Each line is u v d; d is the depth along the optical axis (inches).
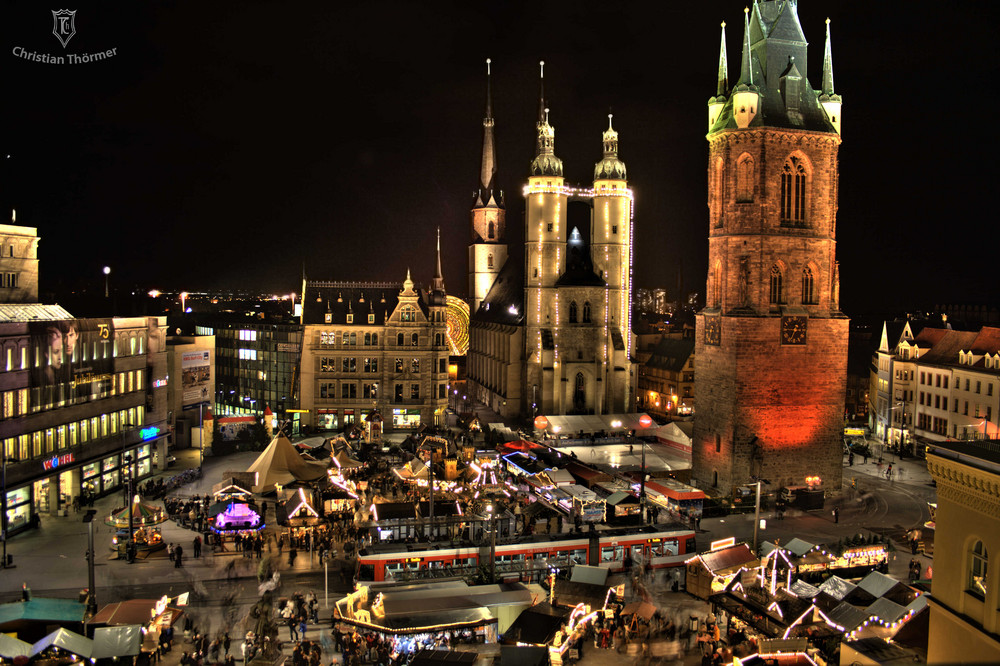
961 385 3927.2
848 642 1523.1
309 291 5216.5
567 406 5310.0
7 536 2711.6
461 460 3560.5
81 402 3152.1
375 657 1780.3
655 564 2401.6
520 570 2252.7
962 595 1187.9
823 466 3503.9
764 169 3378.4
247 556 2554.1
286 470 3122.5
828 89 3567.9
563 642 1731.1
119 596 2175.2
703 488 3639.3
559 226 5369.1
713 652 1740.9
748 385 3408.0
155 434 3722.9
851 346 6683.1
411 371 5167.3
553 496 2987.2
